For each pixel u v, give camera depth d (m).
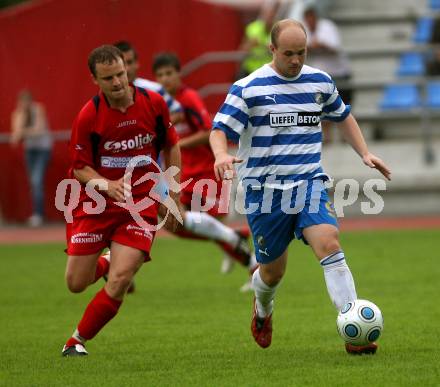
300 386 18.53
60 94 62.66
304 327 26.58
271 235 21.91
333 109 22.44
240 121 21.59
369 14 72.25
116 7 62.31
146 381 19.50
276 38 21.16
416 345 22.95
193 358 22.33
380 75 68.50
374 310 21.28
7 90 62.66
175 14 63.00
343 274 21.12
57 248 51.72
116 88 21.83
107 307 22.45
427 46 66.75
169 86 36.12
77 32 62.31
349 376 19.31
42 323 29.16
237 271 40.91
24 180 63.12
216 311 30.23
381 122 65.69
